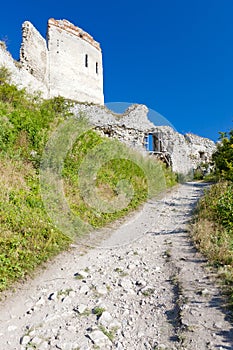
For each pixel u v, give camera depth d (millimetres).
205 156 25750
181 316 3072
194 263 4512
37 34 20828
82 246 5766
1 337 2959
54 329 3064
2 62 14727
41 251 4938
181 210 8984
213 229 5906
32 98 13586
